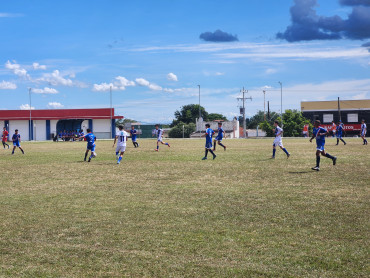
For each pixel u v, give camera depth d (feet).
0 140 237.25
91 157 71.15
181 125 297.12
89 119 245.24
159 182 43.21
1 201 33.50
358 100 285.23
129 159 73.20
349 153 77.82
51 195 36.19
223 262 18.63
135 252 20.15
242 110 288.30
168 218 26.78
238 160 67.15
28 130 240.12
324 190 36.40
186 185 40.83
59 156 85.35
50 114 246.68
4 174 52.90
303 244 21.01
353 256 19.13
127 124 277.44
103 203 32.12
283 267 17.94
